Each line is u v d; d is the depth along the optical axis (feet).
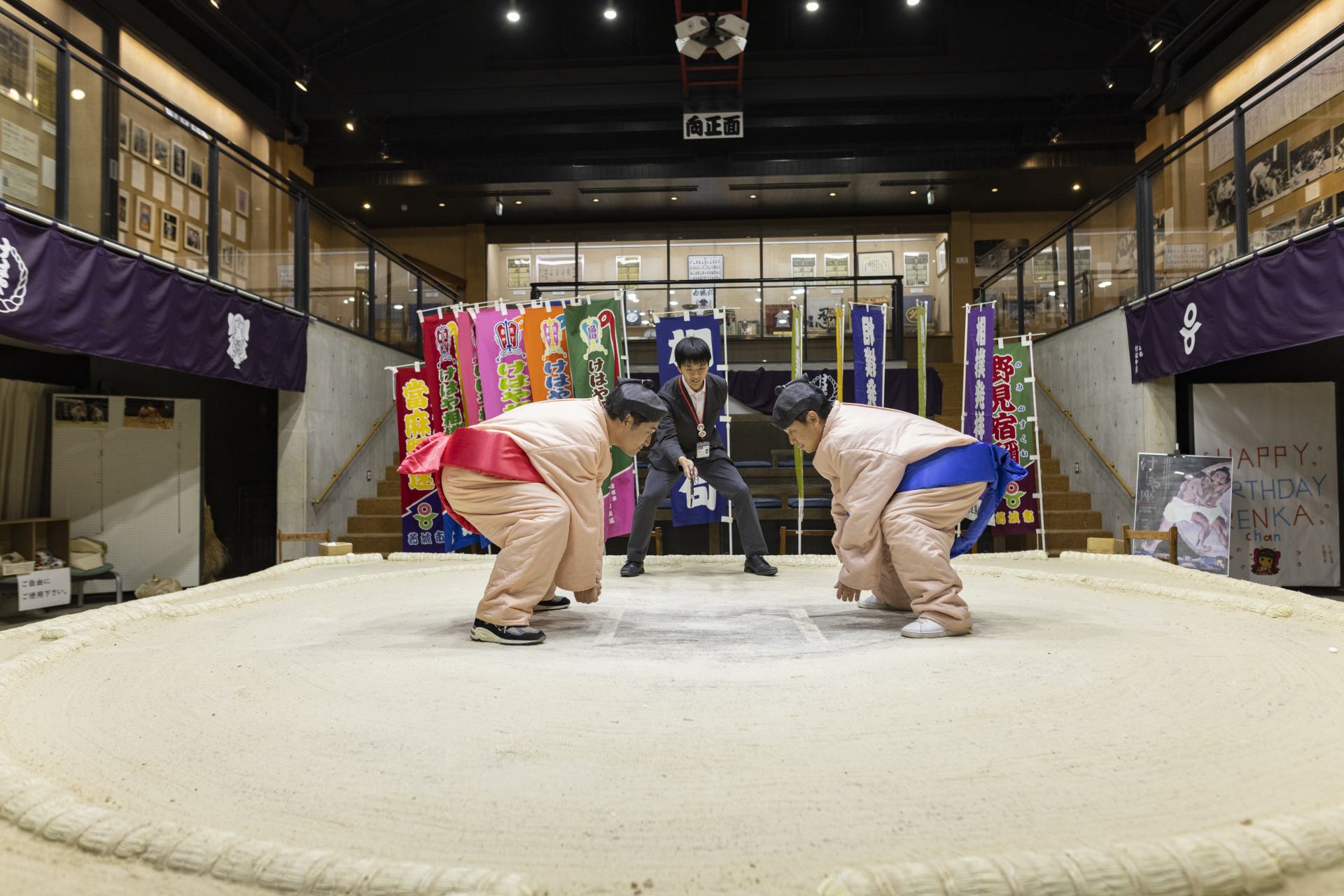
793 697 5.55
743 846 3.36
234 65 32.58
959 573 14.10
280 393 21.62
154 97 16.06
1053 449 27.50
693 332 18.43
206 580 21.02
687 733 4.78
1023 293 29.99
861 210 42.24
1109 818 3.56
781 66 35.58
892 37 35.58
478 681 6.08
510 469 7.99
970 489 8.23
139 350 15.08
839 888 2.89
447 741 4.66
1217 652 6.87
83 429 19.07
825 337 29.12
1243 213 16.93
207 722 5.08
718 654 7.12
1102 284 23.93
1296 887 3.09
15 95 12.79
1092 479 24.39
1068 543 23.16
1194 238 18.80
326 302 23.32
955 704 5.31
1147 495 19.74
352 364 24.75
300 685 5.99
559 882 3.11
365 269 26.16
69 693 5.88
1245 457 20.48
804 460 23.17
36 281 12.65
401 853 3.34
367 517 24.11
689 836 3.45
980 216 42.68
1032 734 4.69
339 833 3.51
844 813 3.65
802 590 11.90
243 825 3.60
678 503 19.13
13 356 19.07
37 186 13.19
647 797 3.85
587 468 8.40
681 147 37.91
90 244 13.85
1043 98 35.19
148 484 19.47
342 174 37.76
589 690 5.81
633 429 8.71
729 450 25.27
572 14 36.19
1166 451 20.67
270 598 11.16
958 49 35.12
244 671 6.50
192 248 17.46
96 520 19.07
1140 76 33.53
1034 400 21.04
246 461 25.27
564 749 4.51
